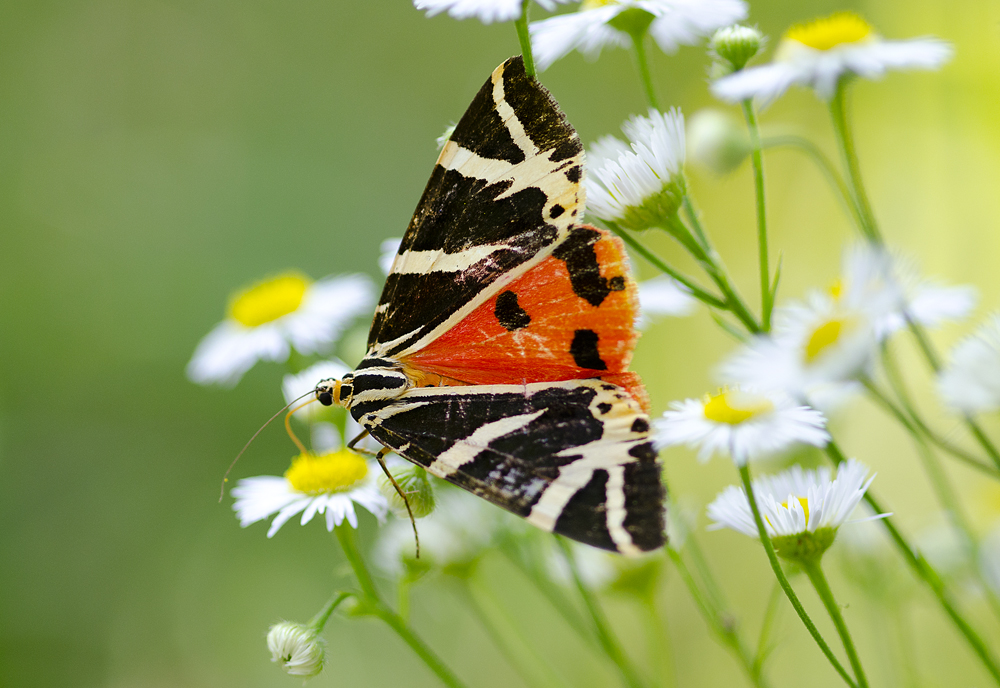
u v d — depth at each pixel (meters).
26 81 0.64
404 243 0.33
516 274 0.33
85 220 0.61
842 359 0.31
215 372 0.39
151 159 0.64
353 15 0.69
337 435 0.35
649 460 0.32
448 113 0.68
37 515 0.52
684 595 0.41
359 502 0.34
